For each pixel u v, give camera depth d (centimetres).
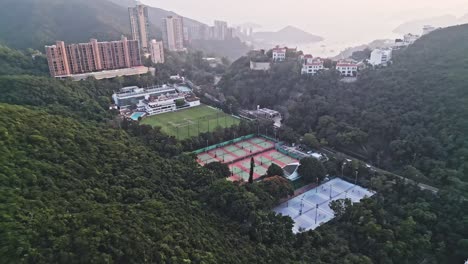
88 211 5128
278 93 17188
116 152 8038
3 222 4272
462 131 9412
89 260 4031
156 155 9162
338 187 9881
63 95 12294
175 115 16588
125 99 17025
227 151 12769
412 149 10062
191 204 7044
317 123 13375
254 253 5934
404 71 13388
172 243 4994
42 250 4028
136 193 6469
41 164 6053
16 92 11156
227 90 19538
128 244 4475
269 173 10025
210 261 4925
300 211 8625
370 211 7612
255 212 6988
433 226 7438
